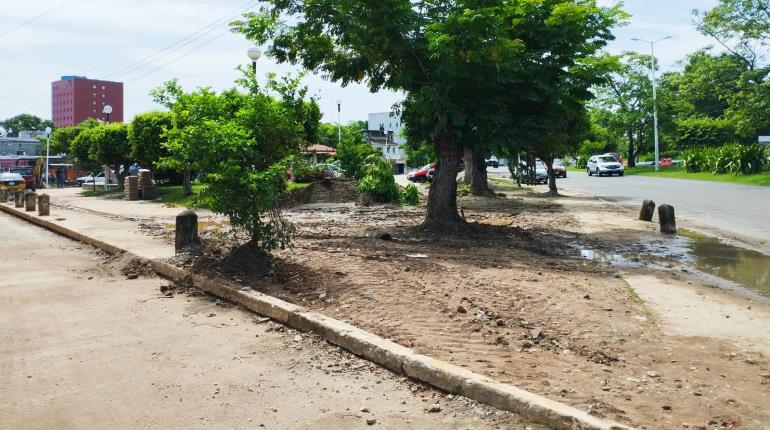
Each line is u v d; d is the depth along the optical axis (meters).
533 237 13.37
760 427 3.78
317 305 6.73
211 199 8.25
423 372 4.59
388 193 23.89
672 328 6.10
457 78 12.36
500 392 4.08
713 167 41.28
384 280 7.72
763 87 38.53
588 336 5.75
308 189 24.45
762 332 6.01
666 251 11.67
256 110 8.38
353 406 4.23
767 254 11.33
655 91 57.19
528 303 6.88
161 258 9.67
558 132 23.75
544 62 13.27
